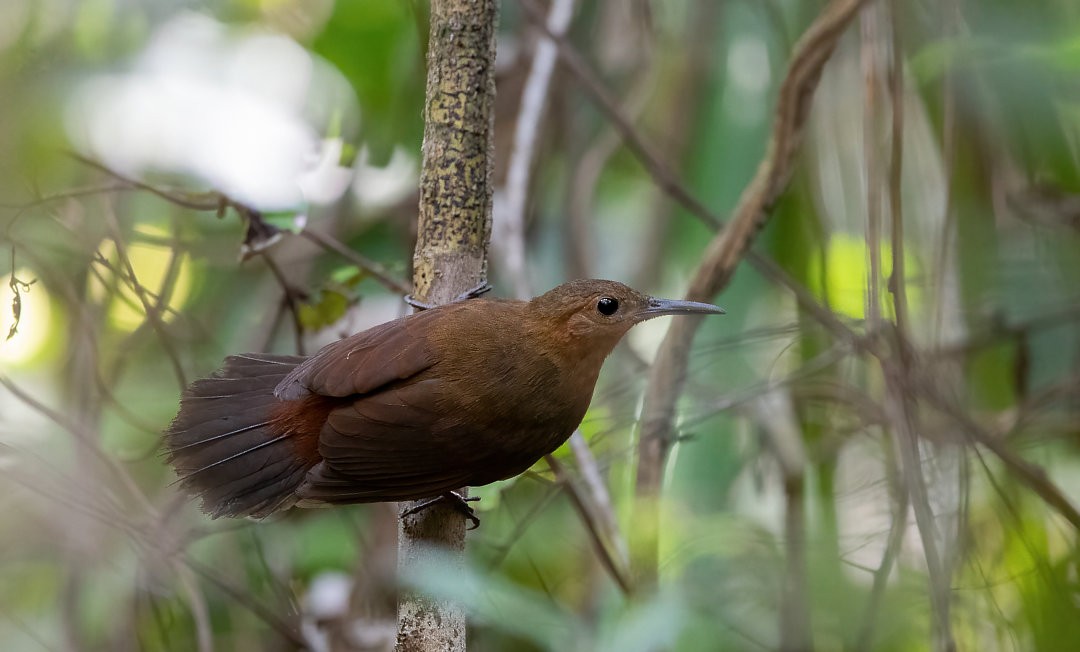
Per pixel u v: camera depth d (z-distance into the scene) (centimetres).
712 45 1306
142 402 1152
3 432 1023
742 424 1130
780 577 759
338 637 1076
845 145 1166
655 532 813
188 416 853
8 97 902
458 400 807
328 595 1124
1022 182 1061
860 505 1048
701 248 1302
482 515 1054
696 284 1011
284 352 1225
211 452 838
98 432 1007
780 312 1206
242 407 854
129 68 956
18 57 930
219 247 1181
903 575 862
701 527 779
